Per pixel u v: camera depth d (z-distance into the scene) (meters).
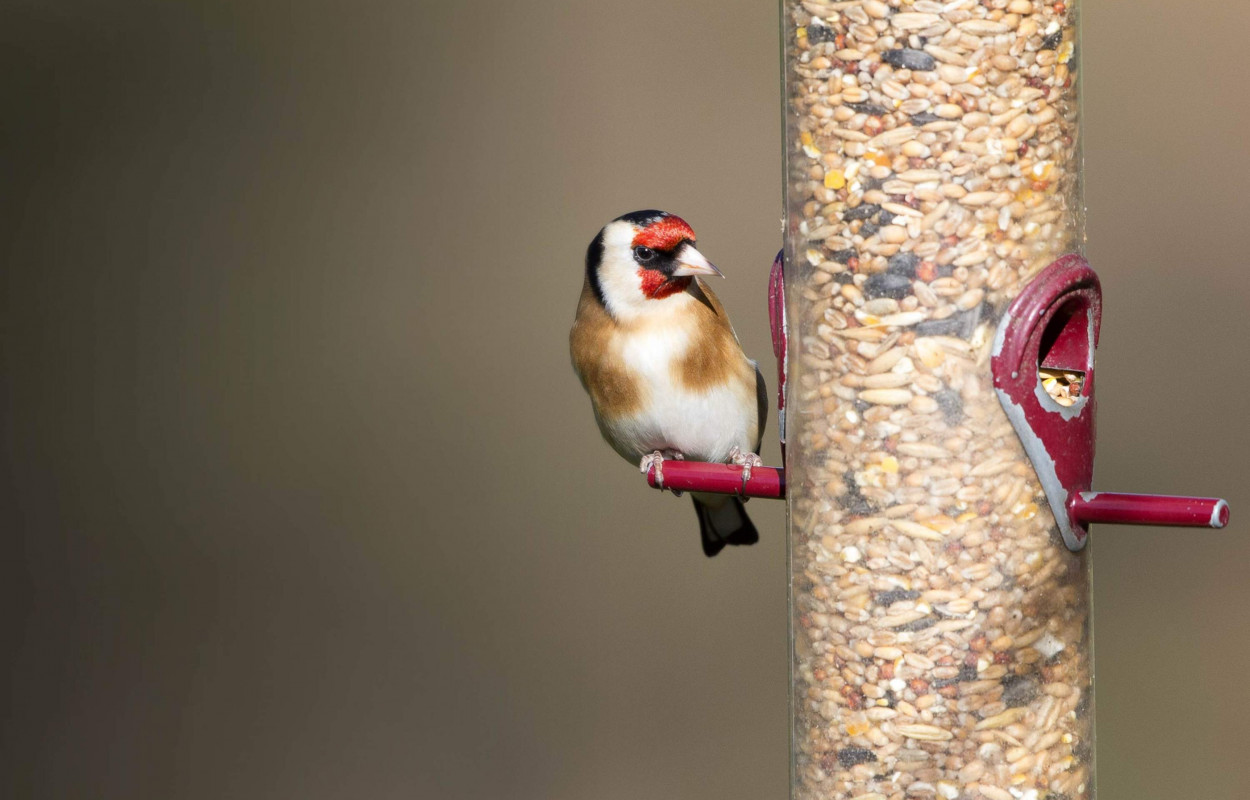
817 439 5.06
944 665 4.88
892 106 4.90
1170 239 12.16
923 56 4.87
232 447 15.02
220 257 15.95
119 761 12.12
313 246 15.54
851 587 4.98
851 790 4.97
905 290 4.91
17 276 16.14
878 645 4.94
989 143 4.86
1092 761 5.07
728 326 6.64
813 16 5.00
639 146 14.45
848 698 4.98
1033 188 4.88
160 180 16.25
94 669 13.22
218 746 12.21
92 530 14.59
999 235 4.86
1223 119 12.46
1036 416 4.82
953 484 4.88
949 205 4.87
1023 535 4.86
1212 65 12.61
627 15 14.65
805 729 5.10
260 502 14.49
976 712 4.87
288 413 15.05
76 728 12.58
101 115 16.61
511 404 14.52
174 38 16.66
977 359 4.87
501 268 14.86
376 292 15.24
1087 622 5.02
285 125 16.14
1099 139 12.53
